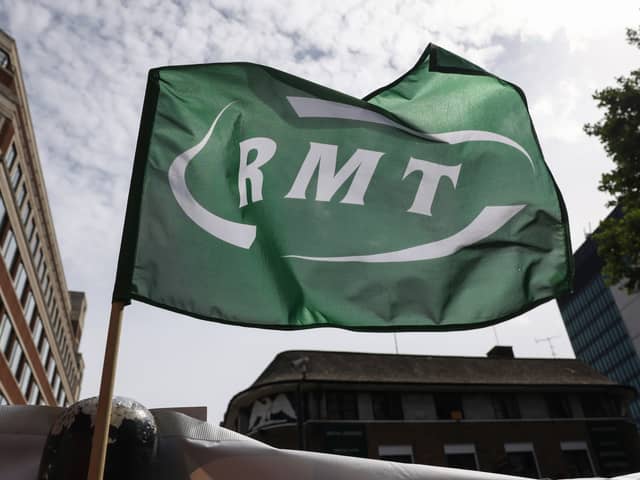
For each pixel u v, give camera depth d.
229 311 3.21
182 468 2.54
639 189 13.84
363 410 24.59
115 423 2.57
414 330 3.46
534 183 4.03
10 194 28.44
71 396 53.94
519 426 26.17
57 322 43.41
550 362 31.86
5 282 28.42
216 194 3.48
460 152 4.07
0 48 28.69
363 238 3.67
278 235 3.55
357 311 3.46
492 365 30.20
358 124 4.03
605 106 14.10
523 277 3.73
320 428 23.05
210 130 3.67
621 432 27.52
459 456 24.48
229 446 2.58
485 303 3.61
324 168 3.83
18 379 32.22
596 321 83.06
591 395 28.75
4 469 2.73
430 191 3.91
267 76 4.00
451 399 26.45
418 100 4.23
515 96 4.30
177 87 3.72
